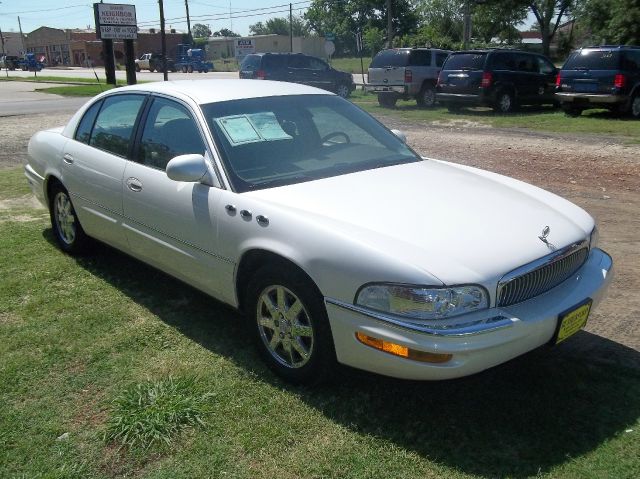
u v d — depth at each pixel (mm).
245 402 3293
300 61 22984
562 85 15648
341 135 4395
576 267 3447
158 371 3613
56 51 90812
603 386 3389
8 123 16031
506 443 2938
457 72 17516
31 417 3195
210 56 87875
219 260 3705
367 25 67062
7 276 5078
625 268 5062
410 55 19453
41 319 4297
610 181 8258
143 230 4344
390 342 2857
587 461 2795
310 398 3324
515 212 3473
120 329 4145
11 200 7660
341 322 3039
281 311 3414
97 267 5297
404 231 3113
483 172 4453
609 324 4109
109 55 30984
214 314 4375
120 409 3203
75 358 3771
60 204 5543
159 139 4270
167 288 4848
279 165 3877
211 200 3688
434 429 3053
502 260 2977
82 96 25922
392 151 4441
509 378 3484
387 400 3301
